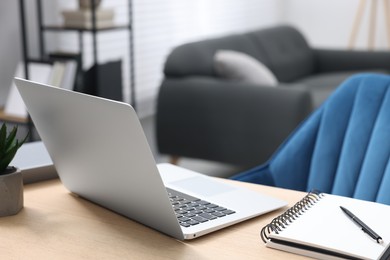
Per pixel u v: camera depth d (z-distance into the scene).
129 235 1.13
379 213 1.16
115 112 1.01
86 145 1.16
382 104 1.69
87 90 3.64
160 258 1.03
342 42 7.01
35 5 4.16
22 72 3.60
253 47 4.66
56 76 3.42
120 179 1.12
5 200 1.22
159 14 5.21
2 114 3.45
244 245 1.08
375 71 5.13
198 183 1.40
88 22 3.73
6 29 3.97
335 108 1.76
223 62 3.86
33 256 1.04
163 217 1.09
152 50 5.20
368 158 1.63
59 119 1.19
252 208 1.24
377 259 0.97
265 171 1.75
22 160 1.49
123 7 4.84
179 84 3.83
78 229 1.16
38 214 1.24
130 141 1.02
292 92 3.54
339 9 6.96
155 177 1.03
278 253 1.04
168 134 3.90
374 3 6.56
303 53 5.32
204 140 3.79
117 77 3.87
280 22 7.20
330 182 1.71
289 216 1.17
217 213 1.20
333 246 1.01
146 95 5.22
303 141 1.76
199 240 1.10
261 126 3.61
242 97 3.65
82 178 1.26
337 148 1.72
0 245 1.09
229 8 6.12
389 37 6.55
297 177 1.75
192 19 5.61
